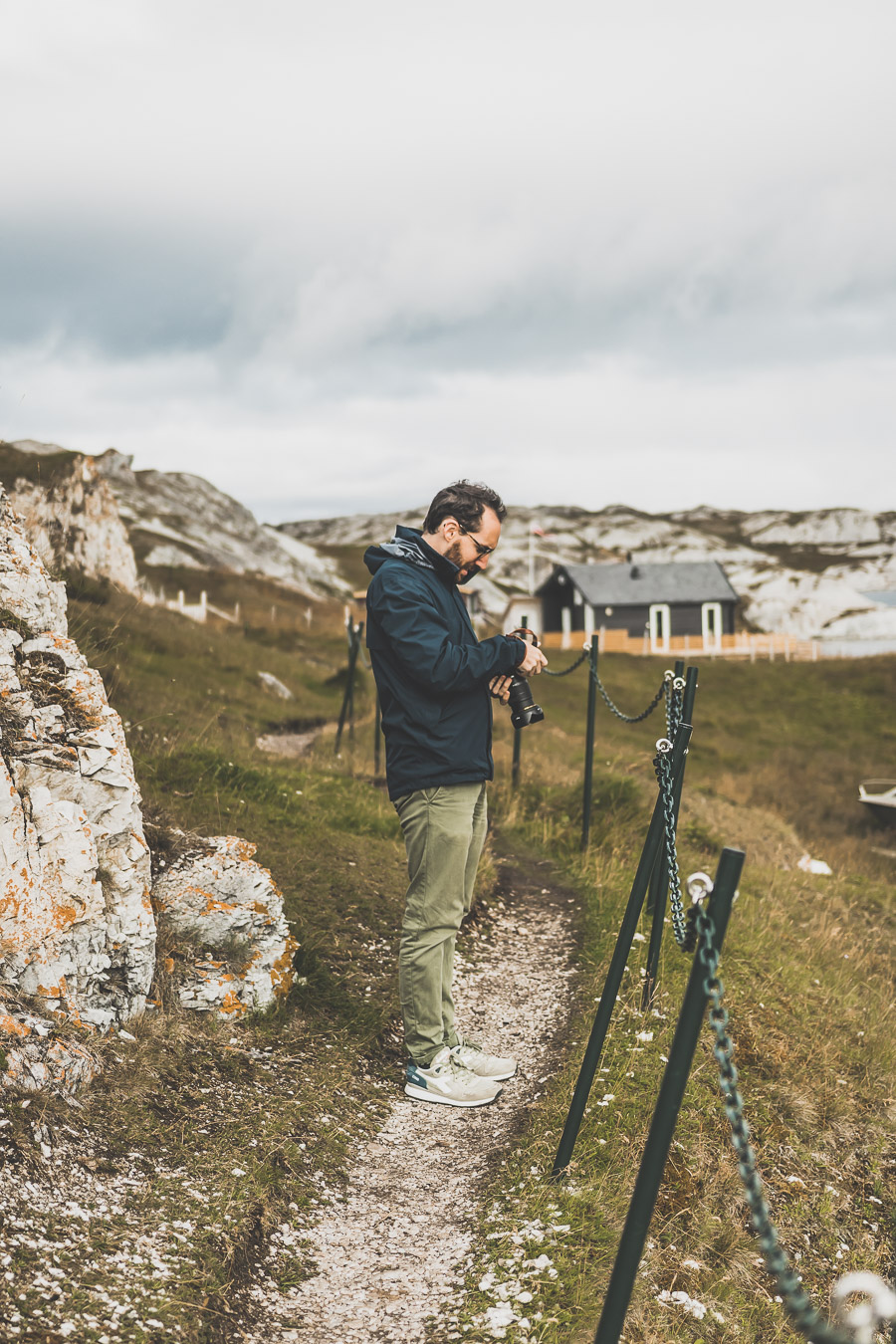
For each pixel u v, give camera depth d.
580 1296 2.70
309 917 5.23
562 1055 4.32
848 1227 3.78
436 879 3.64
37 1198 2.60
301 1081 3.82
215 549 69.31
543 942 6.03
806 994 5.96
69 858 3.54
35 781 3.63
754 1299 3.08
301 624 44.91
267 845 5.96
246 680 18.36
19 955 3.33
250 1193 3.01
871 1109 4.75
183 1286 2.49
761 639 53.91
